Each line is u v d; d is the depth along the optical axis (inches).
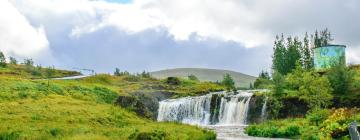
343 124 1567.4
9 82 2716.5
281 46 4781.0
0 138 1160.8
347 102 2544.3
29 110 1939.0
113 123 1929.1
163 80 4544.8
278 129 1851.6
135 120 2105.1
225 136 1844.2
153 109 3191.4
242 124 2864.2
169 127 1733.5
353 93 2625.5
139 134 1228.5
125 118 2111.2
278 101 2711.6
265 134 1847.9
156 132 1294.3
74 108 2122.3
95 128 1566.2
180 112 3174.2
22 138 1168.2
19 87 2610.7
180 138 1300.4
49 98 2504.9
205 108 3112.7
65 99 2539.4
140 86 4010.8
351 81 2696.9
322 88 2429.9
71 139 1149.1
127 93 3230.8
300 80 2864.2
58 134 1291.8
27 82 2817.4
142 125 1888.5
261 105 2817.4
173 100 3331.7
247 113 2876.5
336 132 1473.9
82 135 1224.2
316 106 2288.4
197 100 3159.5
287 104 2689.5
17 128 1322.6
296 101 2657.5
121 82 4399.6
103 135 1285.7
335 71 2731.3
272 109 2731.3
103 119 1952.5
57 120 1771.7
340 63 2810.0
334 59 3253.0
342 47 3528.5
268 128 1883.6
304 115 2588.6
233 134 1956.2
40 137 1203.2
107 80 4439.0
